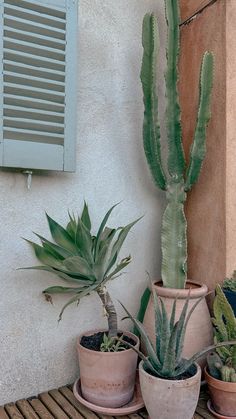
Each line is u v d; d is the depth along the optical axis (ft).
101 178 5.92
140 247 6.37
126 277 6.20
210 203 6.06
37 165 5.03
